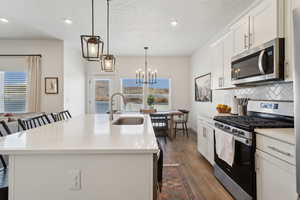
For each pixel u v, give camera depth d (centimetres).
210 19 338
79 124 207
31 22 351
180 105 657
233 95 352
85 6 289
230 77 287
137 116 295
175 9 299
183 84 657
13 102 464
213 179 269
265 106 249
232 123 213
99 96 650
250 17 230
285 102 215
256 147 180
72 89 530
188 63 656
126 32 405
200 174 286
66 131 163
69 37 437
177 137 535
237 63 255
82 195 112
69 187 111
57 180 112
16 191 111
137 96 657
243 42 247
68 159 112
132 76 649
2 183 132
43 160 111
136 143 121
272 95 244
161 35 429
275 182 155
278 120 226
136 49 556
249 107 289
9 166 111
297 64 123
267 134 162
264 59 194
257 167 179
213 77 364
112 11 305
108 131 162
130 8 295
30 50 456
